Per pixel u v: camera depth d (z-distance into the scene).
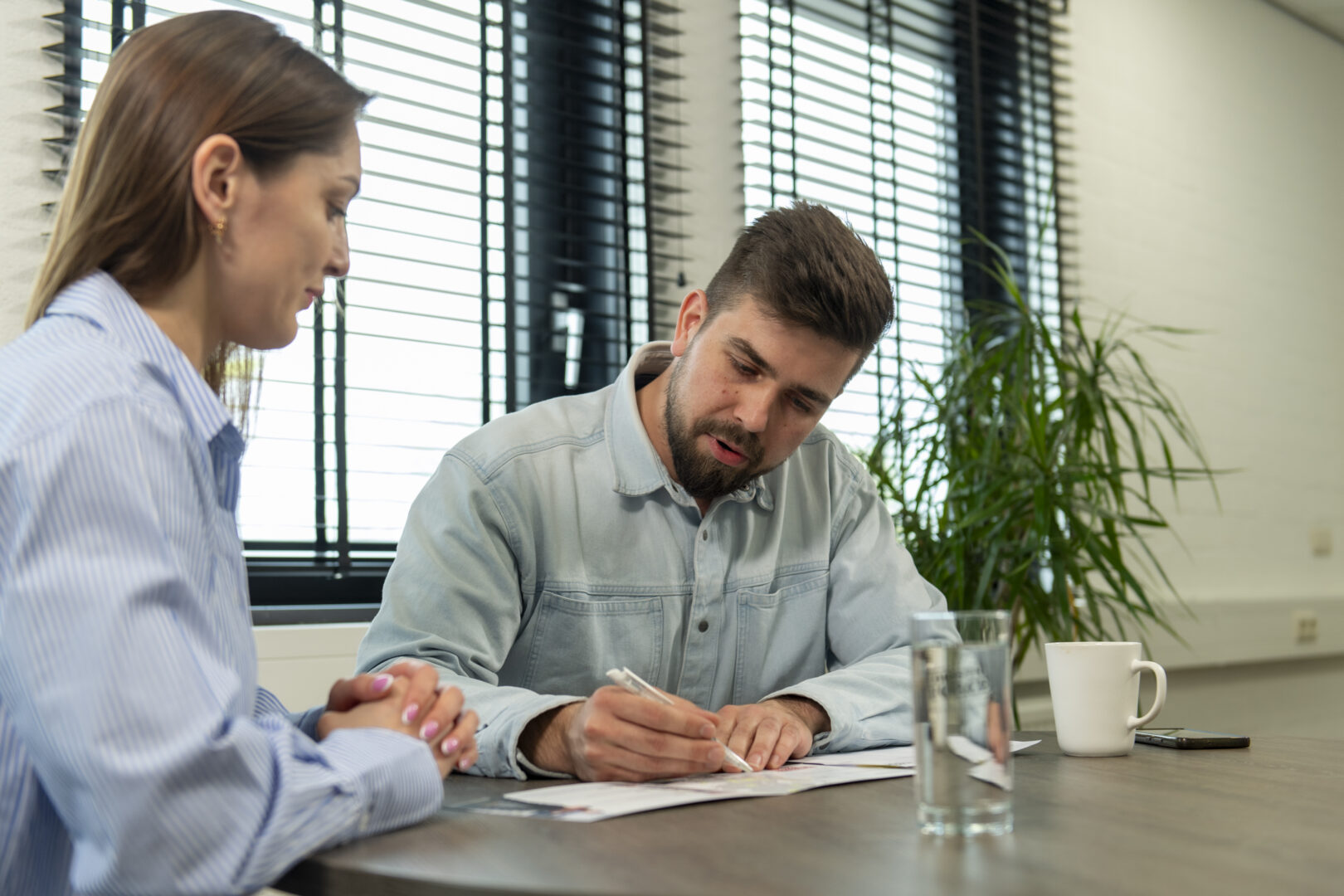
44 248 1.62
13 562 0.69
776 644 1.46
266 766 0.71
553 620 1.34
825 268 1.24
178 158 0.85
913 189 2.94
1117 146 3.54
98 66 1.71
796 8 2.73
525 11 2.28
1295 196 4.29
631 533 1.39
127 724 0.67
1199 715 3.47
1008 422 2.45
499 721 1.04
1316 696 3.96
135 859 0.66
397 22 2.07
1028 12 3.27
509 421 1.40
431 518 1.28
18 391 0.74
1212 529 3.66
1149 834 0.72
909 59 3.08
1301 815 0.79
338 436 1.96
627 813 0.81
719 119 2.51
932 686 0.73
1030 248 3.28
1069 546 2.29
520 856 0.68
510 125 2.23
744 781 0.95
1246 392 3.90
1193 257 3.77
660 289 2.37
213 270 0.88
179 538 0.74
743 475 1.33
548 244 2.34
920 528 2.35
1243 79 4.10
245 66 0.88
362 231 2.04
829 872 0.63
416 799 0.78
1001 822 0.73
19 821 0.76
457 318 2.12
